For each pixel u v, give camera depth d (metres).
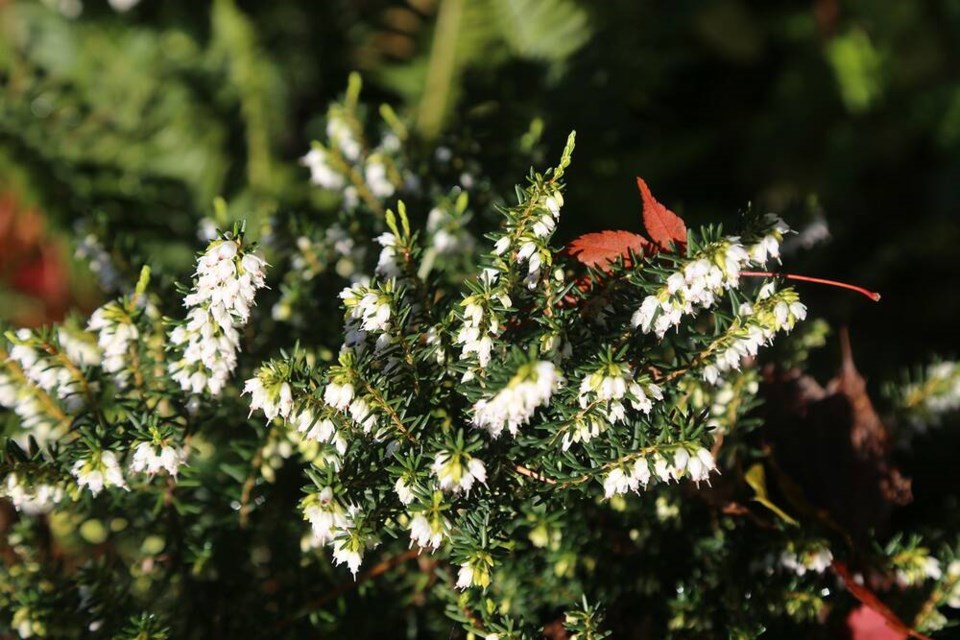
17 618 0.82
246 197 1.02
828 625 0.84
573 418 0.78
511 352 0.77
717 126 1.36
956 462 0.92
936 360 0.88
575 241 0.80
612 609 0.84
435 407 0.80
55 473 0.80
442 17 1.03
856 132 1.29
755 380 0.83
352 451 0.79
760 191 1.31
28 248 1.03
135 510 0.84
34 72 1.07
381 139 0.92
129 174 1.02
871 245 1.25
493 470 0.80
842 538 0.84
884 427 0.87
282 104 1.11
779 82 1.35
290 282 0.87
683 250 0.79
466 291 0.85
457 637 0.83
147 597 0.84
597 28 1.05
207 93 1.05
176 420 0.83
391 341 0.79
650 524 0.84
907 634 0.82
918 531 0.87
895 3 1.30
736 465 0.83
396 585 0.85
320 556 0.84
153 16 1.12
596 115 1.00
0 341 0.83
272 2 1.14
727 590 0.83
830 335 0.98
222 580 0.84
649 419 0.80
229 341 0.80
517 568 0.83
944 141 1.26
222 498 0.85
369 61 1.13
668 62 1.18
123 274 0.87
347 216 0.87
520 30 1.02
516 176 0.92
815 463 0.86
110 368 0.82
